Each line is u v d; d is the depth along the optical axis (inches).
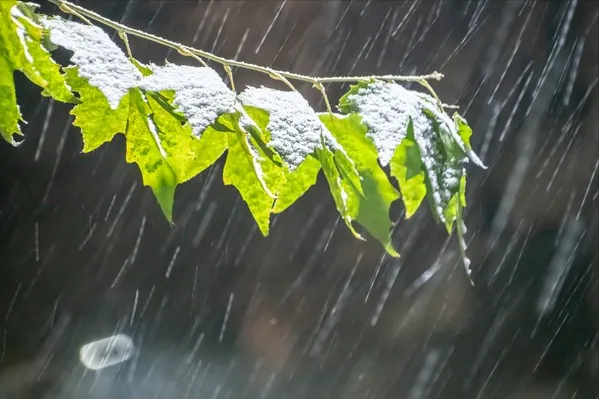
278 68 467.8
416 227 521.0
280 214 520.4
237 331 523.2
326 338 521.0
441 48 484.7
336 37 470.6
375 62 480.1
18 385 471.8
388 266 526.0
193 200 514.9
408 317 518.0
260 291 529.3
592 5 473.7
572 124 489.1
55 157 482.6
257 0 453.4
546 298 503.8
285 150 71.7
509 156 497.7
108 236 507.8
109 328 507.5
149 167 73.4
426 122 76.5
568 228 500.1
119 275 512.4
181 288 523.8
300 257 528.7
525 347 507.5
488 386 501.4
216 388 503.2
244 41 459.2
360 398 508.7
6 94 72.8
